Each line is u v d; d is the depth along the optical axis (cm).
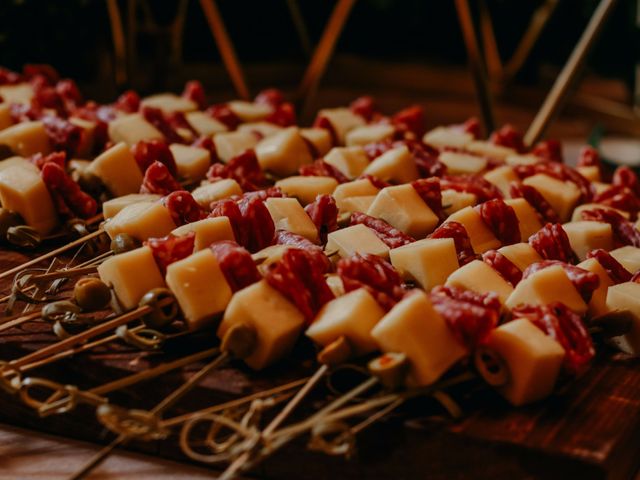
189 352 32
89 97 86
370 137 53
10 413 33
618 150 100
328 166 46
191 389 30
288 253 31
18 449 31
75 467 30
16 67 77
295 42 141
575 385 31
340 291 32
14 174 41
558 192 46
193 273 31
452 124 111
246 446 25
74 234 42
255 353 30
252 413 26
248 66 131
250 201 36
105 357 31
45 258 36
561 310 31
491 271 34
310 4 139
